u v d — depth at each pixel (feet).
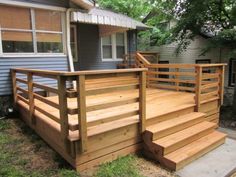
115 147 11.03
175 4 28.25
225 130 19.27
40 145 12.67
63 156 10.96
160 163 11.24
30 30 18.10
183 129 13.47
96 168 10.21
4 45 17.11
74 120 11.32
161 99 17.69
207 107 17.26
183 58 36.68
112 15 29.35
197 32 28.12
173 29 29.96
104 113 12.73
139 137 12.01
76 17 23.09
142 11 54.90
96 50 29.30
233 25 25.21
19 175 9.61
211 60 32.68
